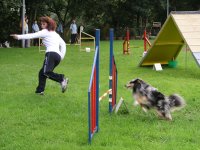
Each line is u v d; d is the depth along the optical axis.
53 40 10.89
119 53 25.00
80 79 14.51
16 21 34.53
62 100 10.73
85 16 45.00
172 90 12.45
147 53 17.42
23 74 15.59
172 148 7.01
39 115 9.22
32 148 7.00
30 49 28.73
